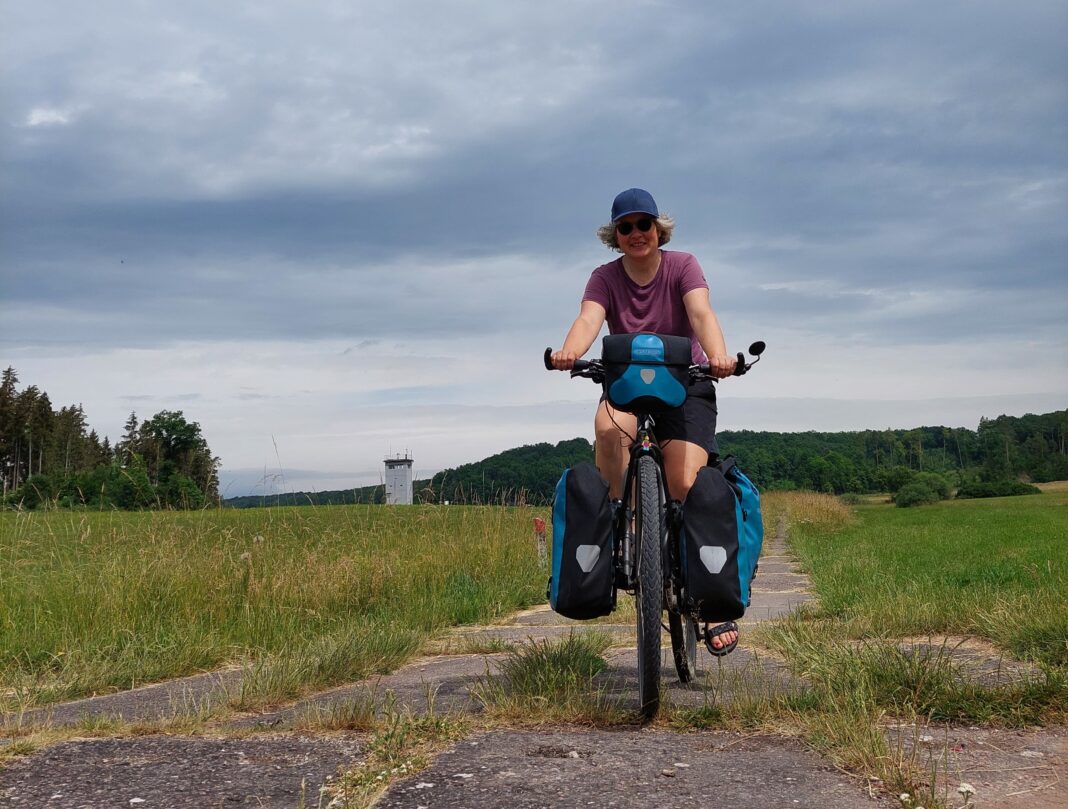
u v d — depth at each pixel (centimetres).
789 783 257
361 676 495
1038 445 15000
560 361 374
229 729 334
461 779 262
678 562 369
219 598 775
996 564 1150
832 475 11581
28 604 710
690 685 423
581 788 254
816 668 391
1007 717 322
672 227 416
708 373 367
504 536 1230
